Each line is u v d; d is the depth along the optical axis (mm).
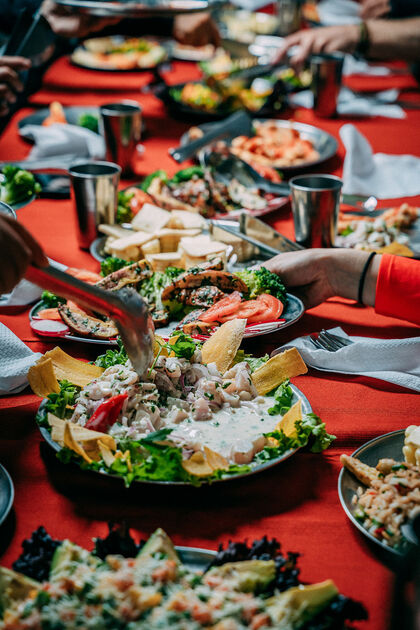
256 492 1328
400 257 1996
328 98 4129
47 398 1465
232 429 1421
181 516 1266
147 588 946
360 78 5059
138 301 1353
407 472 1272
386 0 5070
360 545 1207
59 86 4617
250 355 1780
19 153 3428
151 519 1257
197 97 4055
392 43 4117
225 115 3965
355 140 3178
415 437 1344
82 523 1245
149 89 4621
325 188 2506
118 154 3160
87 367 1593
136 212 2670
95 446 1322
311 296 2088
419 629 779
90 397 1438
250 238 2314
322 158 3336
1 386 1644
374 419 1579
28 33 3482
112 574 970
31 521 1249
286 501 1310
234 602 949
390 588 1101
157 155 3537
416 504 1207
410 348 1753
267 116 4176
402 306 1955
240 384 1529
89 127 3625
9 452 1438
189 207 2719
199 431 1407
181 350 1542
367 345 1767
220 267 2020
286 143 3477
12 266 1204
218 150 3045
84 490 1325
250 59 4723
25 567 1027
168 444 1286
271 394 1548
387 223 2596
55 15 3693
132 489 1323
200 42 4473
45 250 2518
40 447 1454
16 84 3201
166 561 992
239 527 1244
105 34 4230
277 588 1005
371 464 1357
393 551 1147
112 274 2055
